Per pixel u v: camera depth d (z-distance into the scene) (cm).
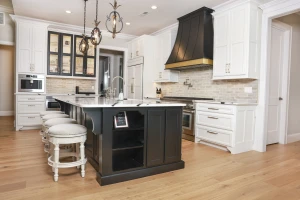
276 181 242
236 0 390
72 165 228
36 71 503
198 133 416
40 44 506
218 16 406
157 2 409
